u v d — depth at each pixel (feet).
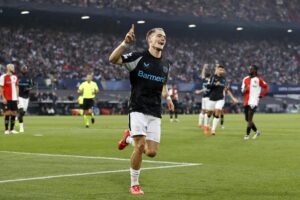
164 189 27.17
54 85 173.47
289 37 258.78
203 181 29.78
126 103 177.17
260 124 102.27
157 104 27.04
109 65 200.75
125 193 25.98
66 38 203.21
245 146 52.54
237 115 164.35
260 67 237.86
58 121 112.68
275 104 215.92
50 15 198.70
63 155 43.83
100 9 197.47
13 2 179.93
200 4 225.97
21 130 74.64
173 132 74.90
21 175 31.94
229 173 33.01
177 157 42.27
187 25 224.12
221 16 226.99
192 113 187.62
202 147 51.26
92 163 38.04
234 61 232.94
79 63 196.03
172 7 218.59
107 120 118.93
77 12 192.75
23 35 193.98
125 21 214.28
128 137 30.55
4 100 70.38
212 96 68.54
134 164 26.03
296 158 41.93
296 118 137.49
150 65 26.63
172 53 221.25
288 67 245.86
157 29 26.89
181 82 204.03
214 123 68.49
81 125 94.94
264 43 250.78
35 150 48.57
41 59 189.37
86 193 25.91
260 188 27.53
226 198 24.76
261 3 242.78
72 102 166.71
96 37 211.61
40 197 24.86
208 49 233.55
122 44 25.50
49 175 31.91
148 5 213.46
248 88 61.11
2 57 181.37
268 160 40.47
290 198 24.77
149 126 26.94
